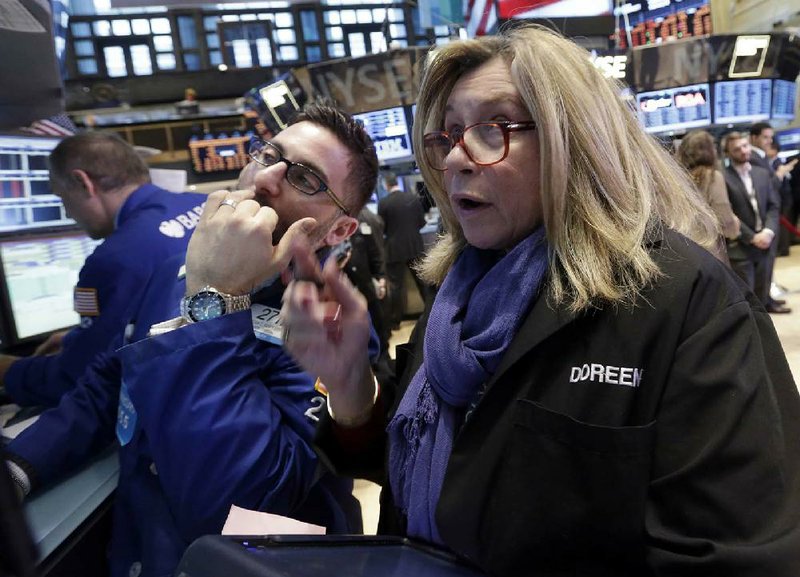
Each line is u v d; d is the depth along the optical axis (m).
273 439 0.89
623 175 0.63
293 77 3.98
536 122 0.62
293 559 0.53
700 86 4.77
